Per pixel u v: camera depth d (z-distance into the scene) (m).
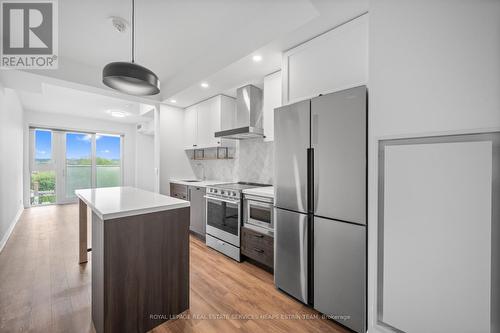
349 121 1.58
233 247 2.78
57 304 1.83
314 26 1.79
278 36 1.91
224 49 2.45
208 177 4.33
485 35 0.90
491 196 0.90
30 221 4.34
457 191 0.97
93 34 2.32
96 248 1.55
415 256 1.08
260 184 3.37
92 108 5.25
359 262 1.53
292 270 1.94
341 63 1.77
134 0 1.83
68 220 4.43
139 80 1.51
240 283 2.22
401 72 1.13
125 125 6.97
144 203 1.67
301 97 2.03
